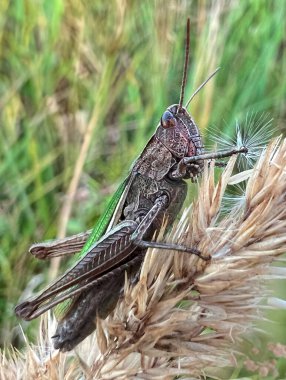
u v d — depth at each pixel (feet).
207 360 0.17
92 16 0.35
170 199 0.22
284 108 0.32
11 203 0.33
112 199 0.22
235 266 0.17
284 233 0.17
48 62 0.36
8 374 0.18
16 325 0.28
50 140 0.35
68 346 0.19
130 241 0.21
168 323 0.17
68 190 0.30
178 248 0.17
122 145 0.34
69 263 0.30
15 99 0.35
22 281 0.30
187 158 0.21
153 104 0.34
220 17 0.34
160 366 0.17
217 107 0.32
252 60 0.34
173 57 0.34
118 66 0.34
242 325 0.17
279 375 0.22
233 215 0.18
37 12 0.36
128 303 0.17
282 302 0.17
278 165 0.17
